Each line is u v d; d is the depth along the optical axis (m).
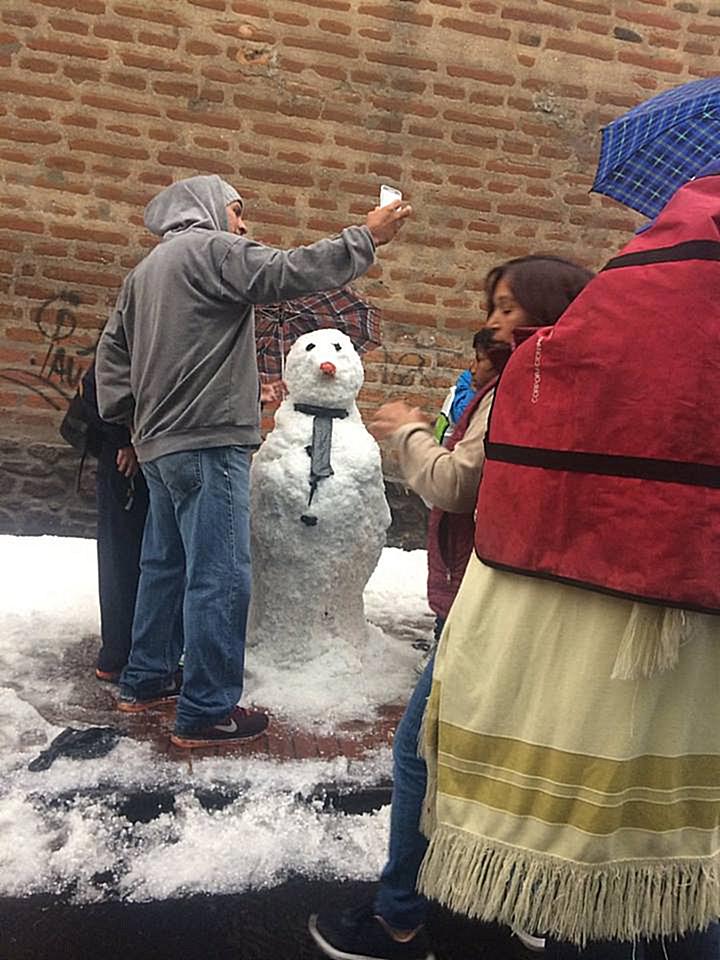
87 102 5.34
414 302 6.02
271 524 3.50
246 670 3.53
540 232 6.10
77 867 2.37
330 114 5.66
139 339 2.95
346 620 3.73
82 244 5.50
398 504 6.16
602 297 1.57
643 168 3.31
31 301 5.50
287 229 5.73
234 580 2.94
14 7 5.16
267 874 2.44
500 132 5.91
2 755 2.81
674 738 1.58
